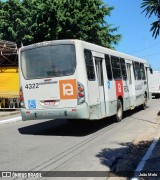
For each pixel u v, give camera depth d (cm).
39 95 1235
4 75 2417
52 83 1210
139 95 2030
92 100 1230
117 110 1577
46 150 992
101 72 1376
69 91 1186
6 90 2409
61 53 1206
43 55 1235
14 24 4203
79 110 1170
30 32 3822
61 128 1445
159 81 3591
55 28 3369
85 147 1030
